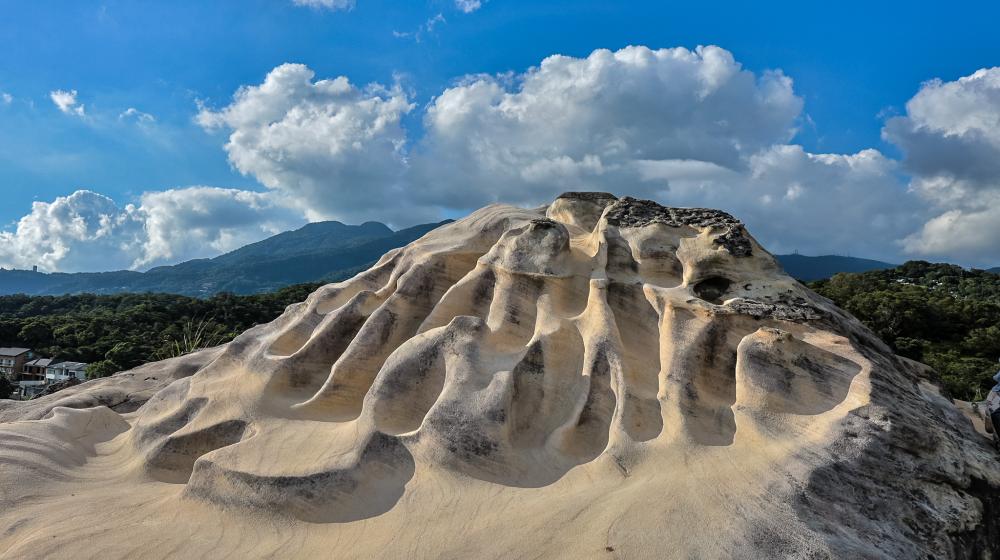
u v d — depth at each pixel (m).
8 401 14.14
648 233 11.57
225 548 7.73
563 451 8.53
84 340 62.41
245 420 10.35
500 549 6.75
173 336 56.91
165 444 10.35
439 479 8.08
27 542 7.91
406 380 9.73
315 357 11.62
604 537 6.63
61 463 10.40
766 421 8.02
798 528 6.39
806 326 9.26
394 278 12.95
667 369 9.12
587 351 9.73
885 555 6.18
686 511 6.81
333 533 7.73
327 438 9.47
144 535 8.08
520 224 12.64
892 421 7.38
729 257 10.63
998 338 45.81
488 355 9.91
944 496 6.94
